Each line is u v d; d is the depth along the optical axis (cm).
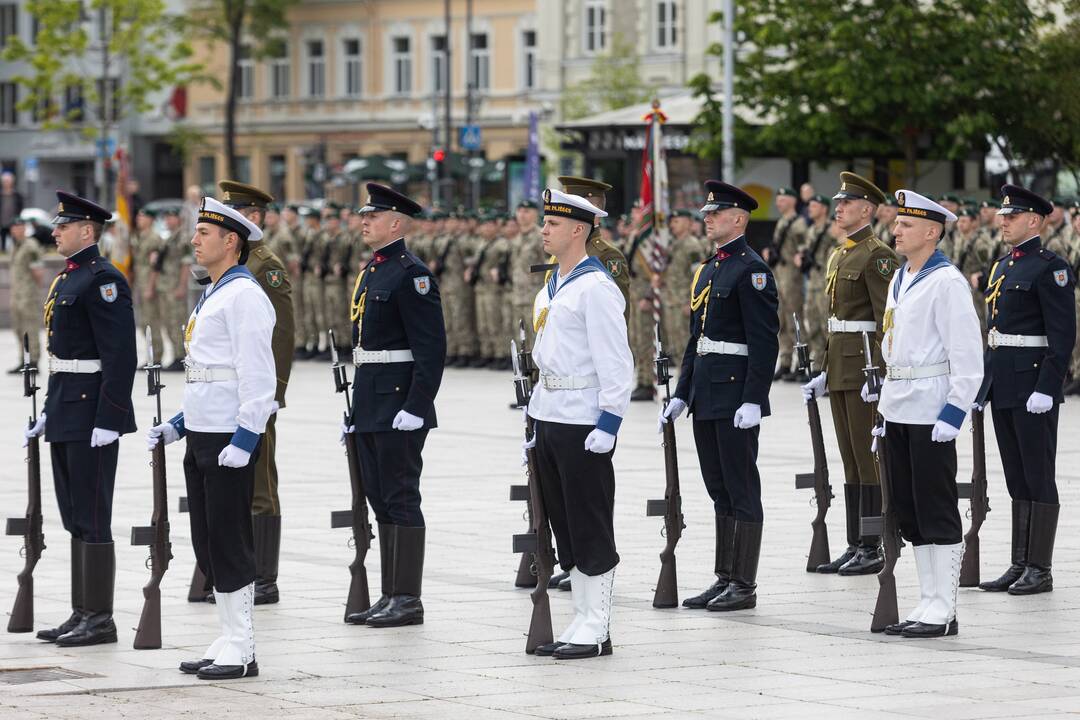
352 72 13662
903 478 1953
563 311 1836
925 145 6594
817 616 2047
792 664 1794
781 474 3158
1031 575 2189
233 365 1802
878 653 1844
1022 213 2231
